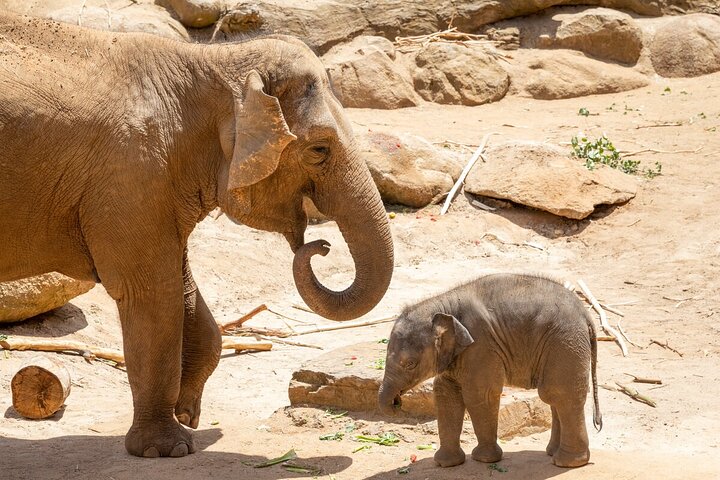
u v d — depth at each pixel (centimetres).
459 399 961
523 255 2080
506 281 952
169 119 995
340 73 3219
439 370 919
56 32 1004
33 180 967
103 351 1433
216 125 1012
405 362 910
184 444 1038
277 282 1953
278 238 2106
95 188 977
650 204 2236
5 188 960
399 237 2109
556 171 2242
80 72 987
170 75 1009
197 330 1128
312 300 1004
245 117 969
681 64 3556
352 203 1014
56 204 982
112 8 3170
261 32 1084
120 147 973
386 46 3378
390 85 3238
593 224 2183
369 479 952
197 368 1133
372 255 1020
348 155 1012
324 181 1015
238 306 1819
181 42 1040
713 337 1573
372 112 3164
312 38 3372
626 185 2283
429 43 3412
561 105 3278
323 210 1027
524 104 3309
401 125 2945
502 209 2252
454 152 2475
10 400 1234
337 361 1214
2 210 970
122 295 1003
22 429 1141
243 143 965
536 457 987
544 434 1117
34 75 968
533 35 3609
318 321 1753
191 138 1005
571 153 2408
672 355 1491
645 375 1371
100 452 1052
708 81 3478
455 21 3612
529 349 935
